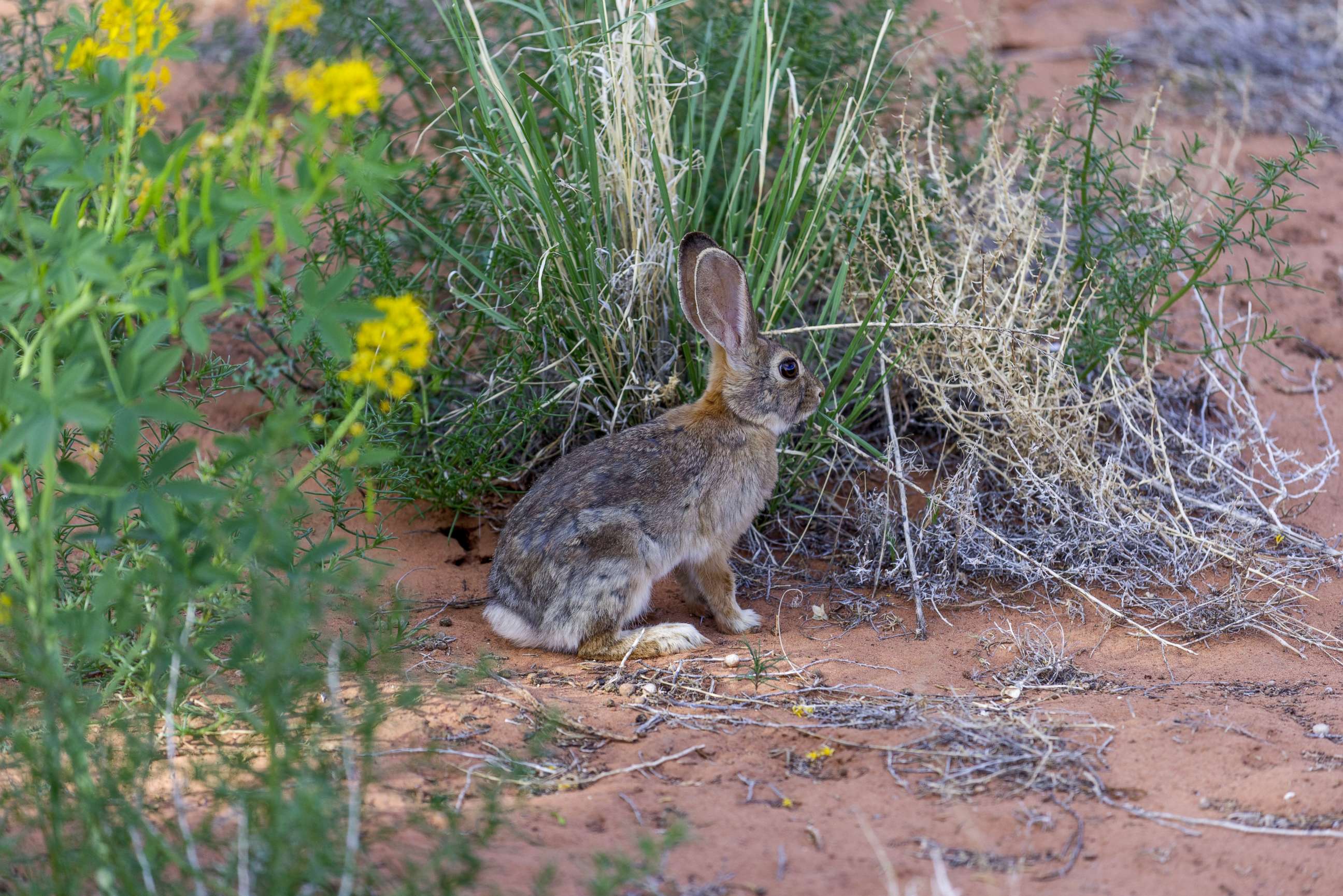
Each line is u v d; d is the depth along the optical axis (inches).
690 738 318.7
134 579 274.2
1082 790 291.4
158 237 265.7
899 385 485.4
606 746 314.7
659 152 429.7
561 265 419.8
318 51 550.0
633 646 366.6
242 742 295.1
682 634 379.6
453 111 515.5
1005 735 313.7
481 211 468.4
